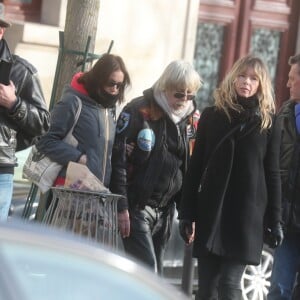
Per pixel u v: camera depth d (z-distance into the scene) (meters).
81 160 14.16
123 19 28.00
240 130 14.55
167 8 28.89
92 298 6.63
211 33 31.27
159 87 15.06
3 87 13.69
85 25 17.44
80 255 6.78
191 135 15.38
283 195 15.64
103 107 14.59
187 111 15.27
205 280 14.83
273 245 14.91
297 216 15.56
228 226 14.52
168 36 29.03
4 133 13.91
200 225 14.55
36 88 14.25
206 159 14.69
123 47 28.09
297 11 32.41
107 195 13.73
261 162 14.66
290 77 16.16
